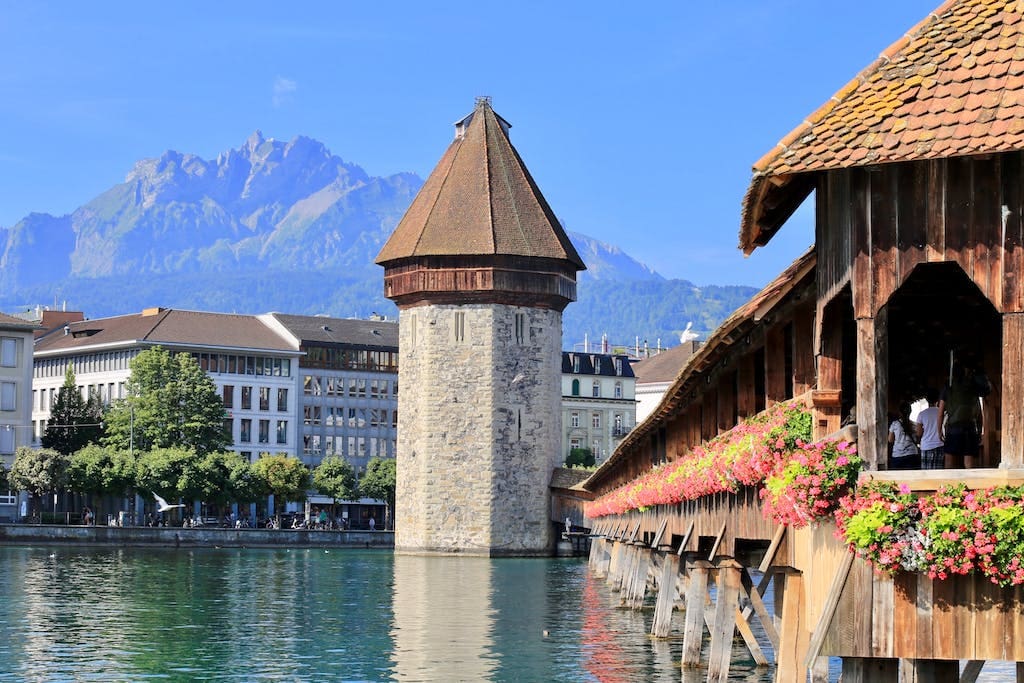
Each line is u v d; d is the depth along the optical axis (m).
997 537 15.30
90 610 52.06
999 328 21.80
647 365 173.00
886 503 15.71
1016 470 15.41
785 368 23.39
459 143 98.88
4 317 124.75
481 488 95.25
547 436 96.81
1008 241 15.52
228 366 146.50
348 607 54.53
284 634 44.66
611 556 66.50
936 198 15.82
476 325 95.19
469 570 80.12
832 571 16.59
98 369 146.12
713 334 24.00
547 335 96.81
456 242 95.19
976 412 18.39
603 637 42.75
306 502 128.88
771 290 19.70
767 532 22.33
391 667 36.69
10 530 100.62
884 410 16.27
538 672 35.25
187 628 46.28
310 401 152.00
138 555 91.19
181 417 119.81
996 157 15.59
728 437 25.17
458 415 95.56
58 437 120.94
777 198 17.97
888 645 15.80
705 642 38.91
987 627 15.54
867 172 16.11
